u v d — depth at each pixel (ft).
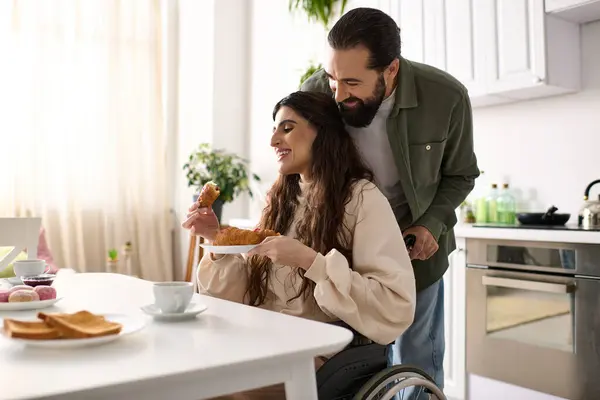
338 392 3.78
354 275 3.98
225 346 2.87
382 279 4.10
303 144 4.86
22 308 3.86
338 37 4.99
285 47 15.14
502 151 10.52
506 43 9.21
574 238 7.68
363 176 4.94
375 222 4.45
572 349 7.72
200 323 3.41
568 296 7.75
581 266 7.64
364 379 3.92
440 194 6.25
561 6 8.60
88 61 16.06
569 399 7.73
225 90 16.42
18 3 15.23
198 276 5.01
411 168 5.80
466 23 9.71
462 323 9.09
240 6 16.75
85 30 16.03
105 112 16.26
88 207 16.10
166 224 16.97
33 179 15.30
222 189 14.89
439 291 6.48
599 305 7.45
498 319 8.61
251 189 16.30
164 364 2.54
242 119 16.75
